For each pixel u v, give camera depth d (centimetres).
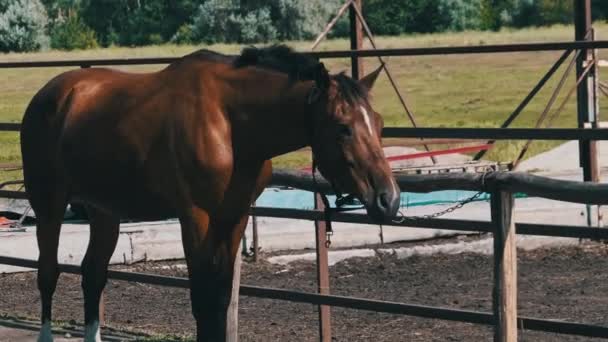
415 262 1088
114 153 628
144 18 6069
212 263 609
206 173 589
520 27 5959
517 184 577
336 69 3266
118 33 6134
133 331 816
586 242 1162
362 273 1037
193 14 6012
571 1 5959
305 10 5528
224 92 595
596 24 5134
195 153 590
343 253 1095
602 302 877
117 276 798
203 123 591
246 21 5541
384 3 5594
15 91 3481
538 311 845
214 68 604
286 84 579
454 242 1160
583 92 1136
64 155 666
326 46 4634
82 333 813
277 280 1013
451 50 662
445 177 611
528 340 755
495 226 589
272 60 592
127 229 1109
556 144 1856
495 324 591
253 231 1098
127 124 621
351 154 540
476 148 1335
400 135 675
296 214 710
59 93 680
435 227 627
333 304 675
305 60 582
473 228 610
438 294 927
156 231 1121
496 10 6034
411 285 972
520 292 927
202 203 597
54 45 5878
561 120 2602
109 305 927
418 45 4700
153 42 6031
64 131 663
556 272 1019
